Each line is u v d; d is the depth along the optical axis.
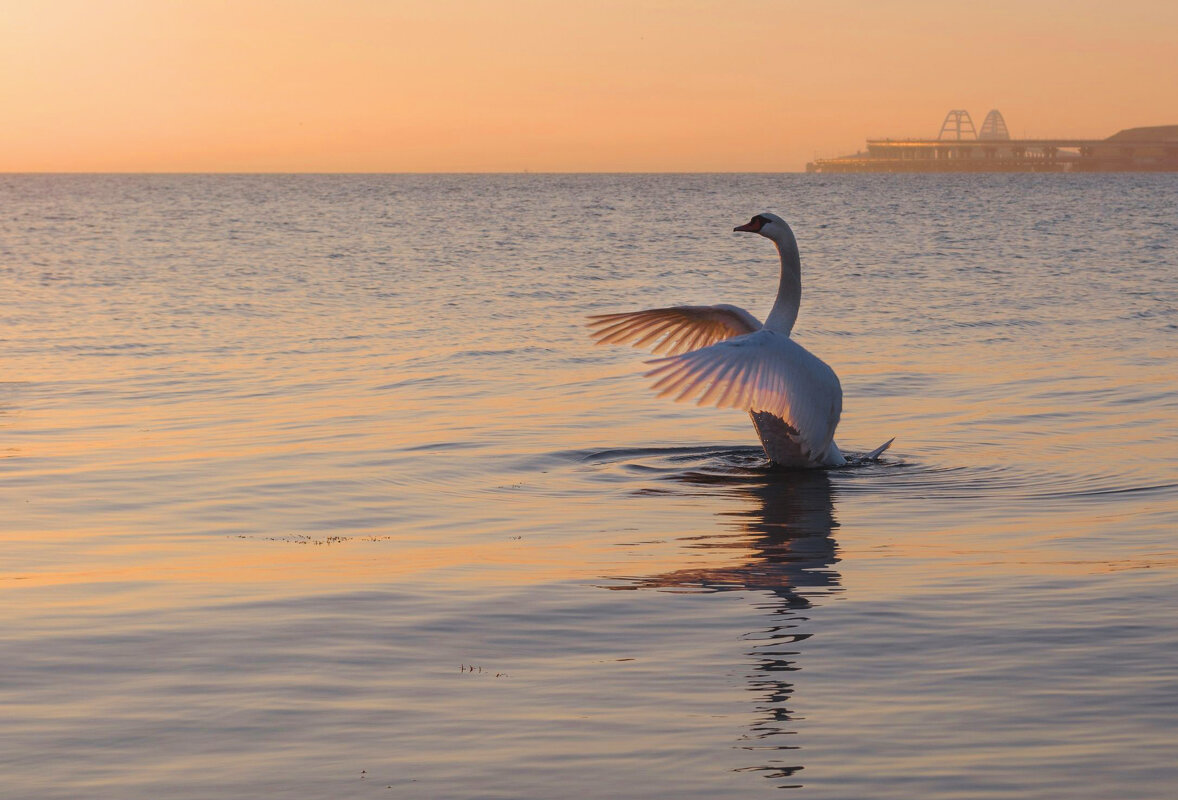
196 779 4.43
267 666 5.69
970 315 26.69
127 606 6.71
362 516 9.20
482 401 15.45
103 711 5.11
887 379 17.25
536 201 127.44
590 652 5.88
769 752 4.63
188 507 9.50
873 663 5.65
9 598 6.89
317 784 4.38
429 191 174.12
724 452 11.89
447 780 4.41
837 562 7.65
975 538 8.30
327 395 16.09
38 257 48.81
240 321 26.53
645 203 119.81
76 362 19.92
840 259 46.53
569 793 4.29
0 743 4.77
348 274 40.78
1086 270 39.06
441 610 6.60
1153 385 16.06
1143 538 8.18
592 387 16.62
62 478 10.62
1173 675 5.41
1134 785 4.31
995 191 156.12
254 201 132.25
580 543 8.27
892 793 4.27
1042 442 12.27
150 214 97.81
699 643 5.99
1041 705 5.08
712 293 33.50
